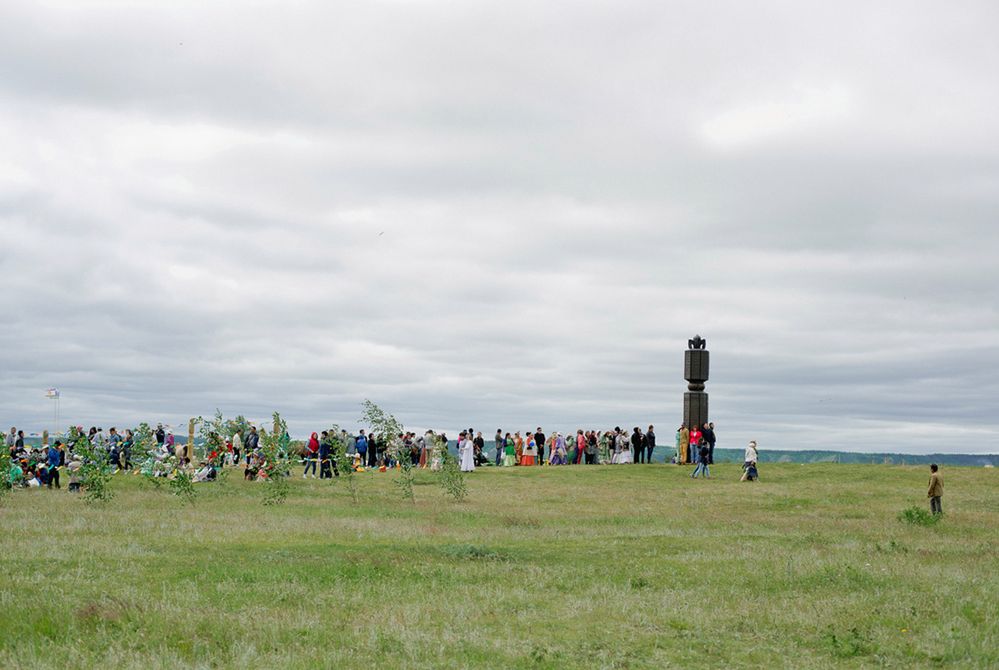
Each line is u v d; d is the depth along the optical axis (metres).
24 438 52.12
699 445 63.38
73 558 21.55
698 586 20.42
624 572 22.19
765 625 16.62
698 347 66.69
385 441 42.69
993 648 15.01
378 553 23.47
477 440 66.06
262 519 32.25
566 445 67.94
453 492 43.69
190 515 33.44
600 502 43.50
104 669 12.38
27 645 13.30
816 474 56.69
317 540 27.25
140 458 46.59
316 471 57.44
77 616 15.05
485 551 24.50
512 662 13.56
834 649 14.97
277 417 40.66
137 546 23.84
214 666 12.88
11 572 19.45
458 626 15.83
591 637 15.40
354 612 16.73
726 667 13.84
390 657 13.53
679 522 35.09
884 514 39.78
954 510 41.75
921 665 14.28
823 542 29.34
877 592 19.58
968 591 19.80
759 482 52.97
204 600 16.89
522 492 47.78
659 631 15.99
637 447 66.19
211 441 48.88
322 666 12.95
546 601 18.31
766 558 24.50
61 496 41.59
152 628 14.55
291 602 17.38
